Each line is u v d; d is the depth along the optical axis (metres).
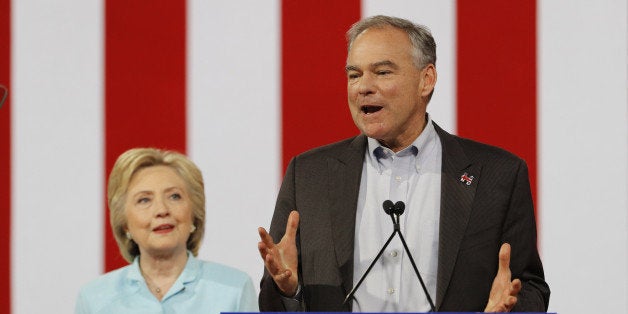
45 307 11.61
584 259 11.31
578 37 11.48
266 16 11.78
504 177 8.22
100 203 11.66
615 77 11.41
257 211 11.62
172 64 11.77
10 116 11.72
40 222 11.64
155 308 7.91
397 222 7.37
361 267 8.10
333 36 11.73
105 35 11.84
